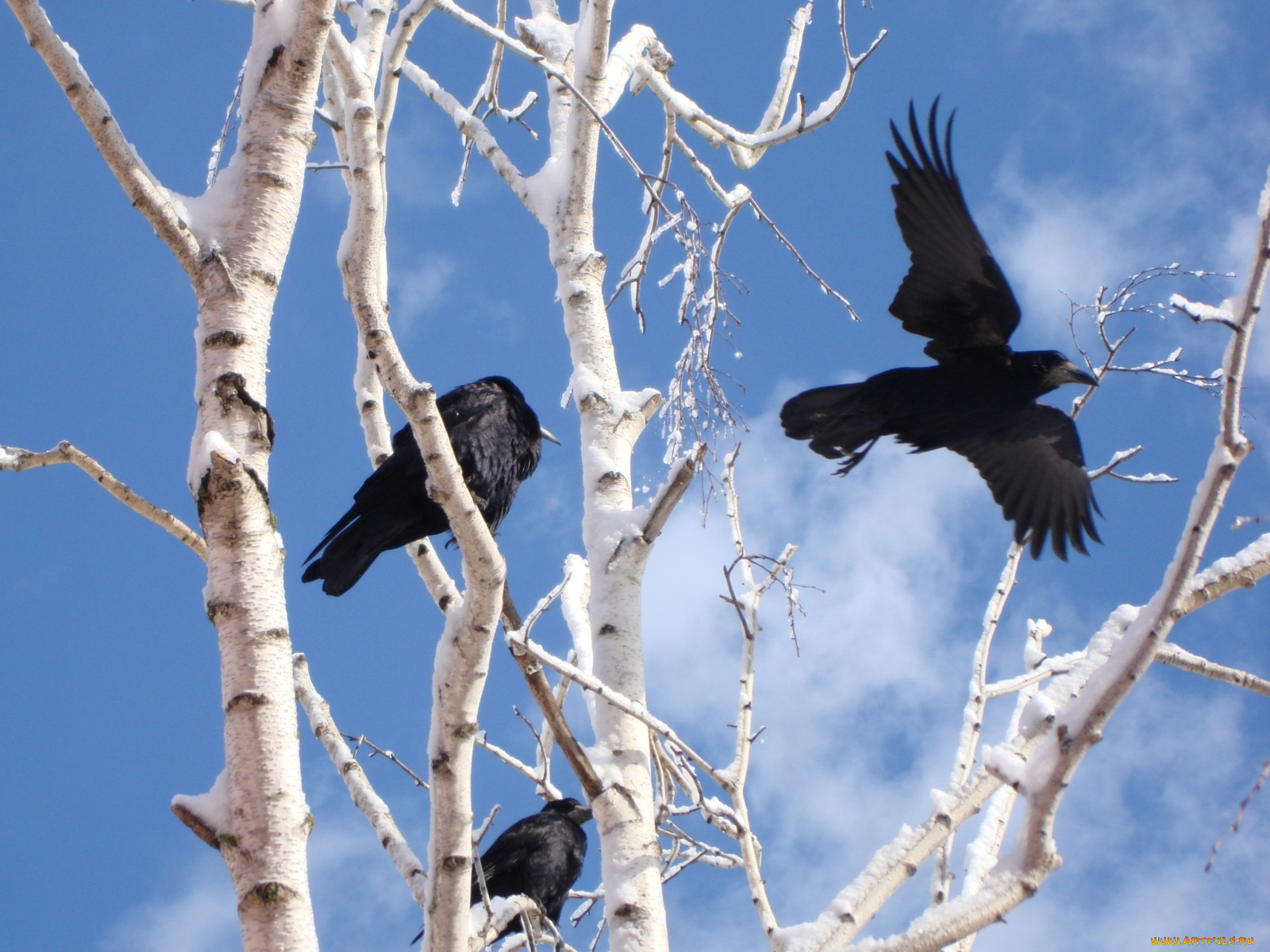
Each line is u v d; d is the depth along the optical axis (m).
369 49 8.73
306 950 4.93
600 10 9.49
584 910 8.63
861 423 8.52
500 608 5.34
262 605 5.43
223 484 5.50
